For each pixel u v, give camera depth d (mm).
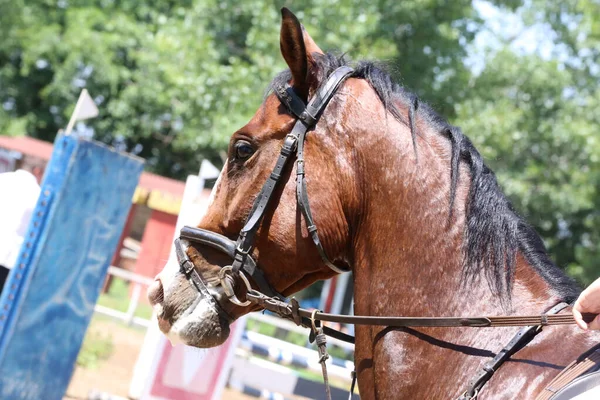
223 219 3252
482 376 2652
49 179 7027
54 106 29656
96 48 26516
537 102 23422
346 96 3156
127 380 11227
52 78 30141
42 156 22391
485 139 19469
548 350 2645
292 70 3166
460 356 2770
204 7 22203
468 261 2902
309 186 3074
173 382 8344
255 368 9398
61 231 7066
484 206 2936
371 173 3070
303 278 3287
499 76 22578
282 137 3158
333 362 10070
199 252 3303
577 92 26969
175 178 30766
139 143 30391
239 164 3234
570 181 22672
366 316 2947
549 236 27422
